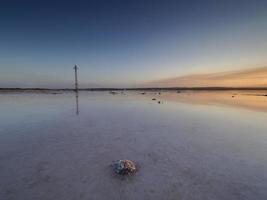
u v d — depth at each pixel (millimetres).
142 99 27828
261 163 5016
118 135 7531
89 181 4023
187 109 15633
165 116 12148
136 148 6062
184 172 4484
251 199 3486
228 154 5621
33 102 21000
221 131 8297
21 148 5922
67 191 3658
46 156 5305
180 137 7348
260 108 16391
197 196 3553
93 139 6961
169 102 22328
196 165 4863
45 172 4383
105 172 4434
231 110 15023
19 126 8961
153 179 4148
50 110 14453
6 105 17656
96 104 19500
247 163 5016
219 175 4359
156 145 6375
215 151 5859
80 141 6699
